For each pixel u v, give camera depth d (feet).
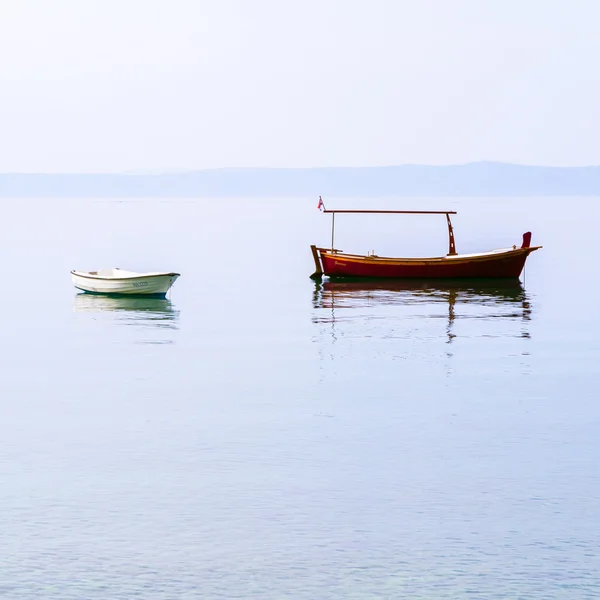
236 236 520.01
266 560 65.41
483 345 146.72
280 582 62.44
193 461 85.40
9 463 84.79
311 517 72.54
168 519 72.08
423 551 66.80
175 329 164.96
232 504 75.00
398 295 217.97
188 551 66.69
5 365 130.21
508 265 242.99
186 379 120.57
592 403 106.73
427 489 78.33
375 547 67.36
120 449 89.04
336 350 142.20
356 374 123.54
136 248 415.23
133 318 179.73
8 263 325.83
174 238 499.10
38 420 99.55
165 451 88.33
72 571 63.72
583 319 177.88
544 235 517.96
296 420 99.50
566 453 87.86
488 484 79.46
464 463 84.89
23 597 60.39
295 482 79.97
